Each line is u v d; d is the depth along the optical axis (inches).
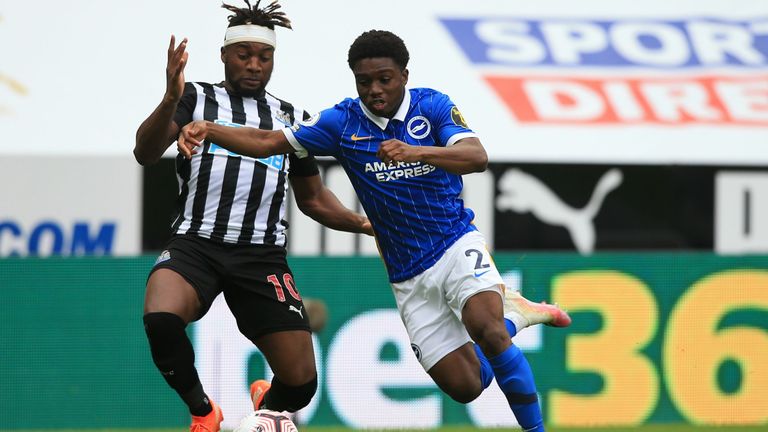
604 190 1565.0
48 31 1582.2
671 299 1202.0
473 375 765.9
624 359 1191.6
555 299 1189.1
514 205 1517.0
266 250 755.4
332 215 821.2
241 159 746.2
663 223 1569.9
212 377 1142.3
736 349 1206.9
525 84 1582.2
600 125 1539.1
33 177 1390.3
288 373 756.6
